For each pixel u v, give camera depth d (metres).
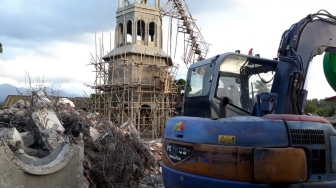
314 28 6.69
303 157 4.99
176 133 6.39
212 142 5.49
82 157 8.01
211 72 6.65
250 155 5.02
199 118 6.09
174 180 6.20
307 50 6.50
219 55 6.64
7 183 6.42
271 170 4.85
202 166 5.54
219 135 5.41
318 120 5.42
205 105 6.50
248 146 5.07
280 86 6.34
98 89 29.58
